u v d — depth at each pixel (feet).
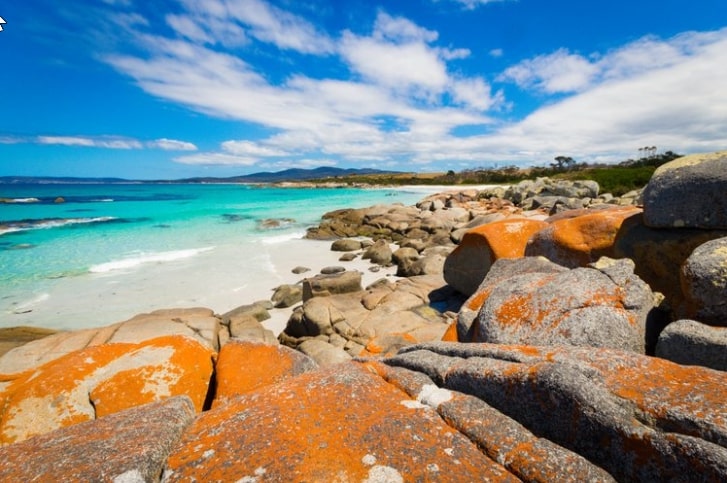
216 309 47.32
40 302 48.26
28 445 7.91
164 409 9.26
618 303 14.43
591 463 6.86
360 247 85.20
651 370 8.54
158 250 78.38
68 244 81.82
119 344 16.21
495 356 10.25
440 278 46.75
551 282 16.08
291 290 50.19
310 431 7.88
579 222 28.55
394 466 6.88
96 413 13.16
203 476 6.88
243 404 9.39
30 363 22.15
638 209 28.58
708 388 7.52
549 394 7.86
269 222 123.03
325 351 31.48
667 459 6.31
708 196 18.15
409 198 237.45
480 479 6.61
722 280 13.15
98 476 6.69
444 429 7.91
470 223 83.20
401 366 11.32
